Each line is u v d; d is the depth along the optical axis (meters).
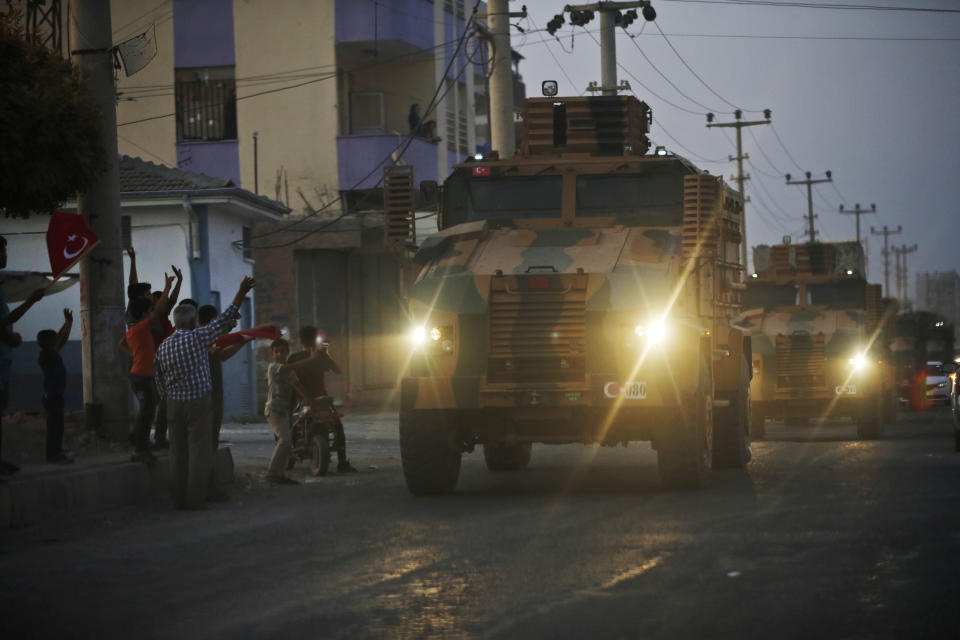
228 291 38.22
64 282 22.41
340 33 45.91
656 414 15.87
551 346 15.51
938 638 7.41
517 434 16.31
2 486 13.33
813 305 33.34
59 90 16.09
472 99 53.34
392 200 17.64
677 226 17.36
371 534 12.29
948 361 68.56
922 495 14.61
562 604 8.55
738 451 19.73
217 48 46.62
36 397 36.56
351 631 7.89
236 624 8.20
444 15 50.03
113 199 18.56
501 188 18.03
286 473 20.39
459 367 15.66
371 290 47.56
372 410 45.72
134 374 16.25
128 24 46.97
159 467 16.41
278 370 18.64
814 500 14.30
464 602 8.71
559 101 18.61
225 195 35.66
